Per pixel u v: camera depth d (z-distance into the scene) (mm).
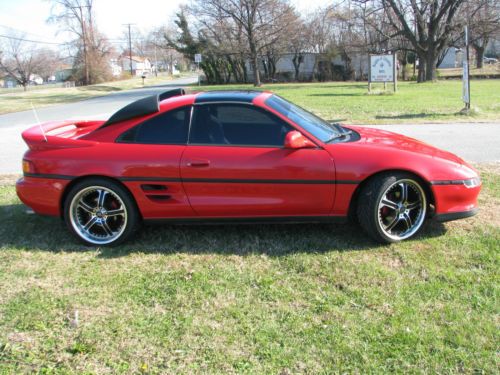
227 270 3881
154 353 2828
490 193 5691
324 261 3965
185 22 54438
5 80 94250
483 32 39375
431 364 2631
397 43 47438
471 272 3670
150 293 3549
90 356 2820
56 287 3680
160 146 4301
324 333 2955
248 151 4195
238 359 2744
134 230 4457
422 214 4266
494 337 2846
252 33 42125
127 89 49344
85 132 4934
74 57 65062
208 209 4285
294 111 4645
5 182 7066
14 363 2771
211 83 56469
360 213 4219
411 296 3348
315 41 53844
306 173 4129
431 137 10125
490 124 11914
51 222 5188
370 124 12531
